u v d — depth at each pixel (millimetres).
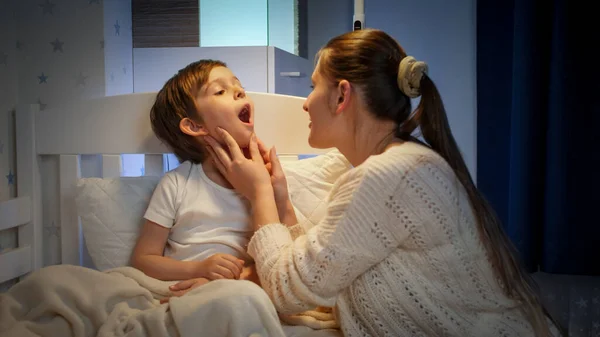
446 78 2332
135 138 1408
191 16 1922
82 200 1304
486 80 2092
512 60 2049
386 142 1002
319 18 2475
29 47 1649
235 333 852
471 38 2297
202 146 1232
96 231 1286
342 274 907
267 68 1869
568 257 1860
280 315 1044
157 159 1446
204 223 1201
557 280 1938
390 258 928
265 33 1911
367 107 1011
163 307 919
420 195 898
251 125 1211
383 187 901
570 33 1814
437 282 922
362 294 931
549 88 1857
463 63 2311
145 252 1194
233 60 1875
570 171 1843
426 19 2340
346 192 933
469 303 932
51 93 1657
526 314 961
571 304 1884
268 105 1428
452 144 1000
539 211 1915
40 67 1657
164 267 1144
